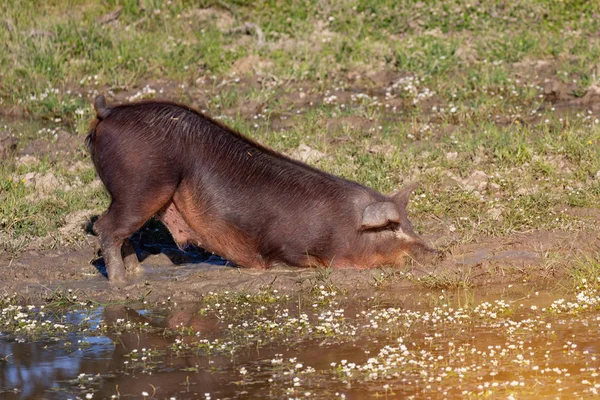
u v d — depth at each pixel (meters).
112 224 33.16
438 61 63.25
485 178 42.62
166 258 36.88
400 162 44.69
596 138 47.12
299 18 72.38
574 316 29.31
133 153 32.16
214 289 32.91
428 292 32.50
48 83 61.53
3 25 69.38
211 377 24.88
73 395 23.98
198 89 62.28
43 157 48.16
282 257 33.72
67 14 72.50
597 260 34.22
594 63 62.44
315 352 26.59
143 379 24.94
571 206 39.88
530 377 23.88
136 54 66.00
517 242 36.19
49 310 31.64
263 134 51.03
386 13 72.31
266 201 33.09
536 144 46.53
